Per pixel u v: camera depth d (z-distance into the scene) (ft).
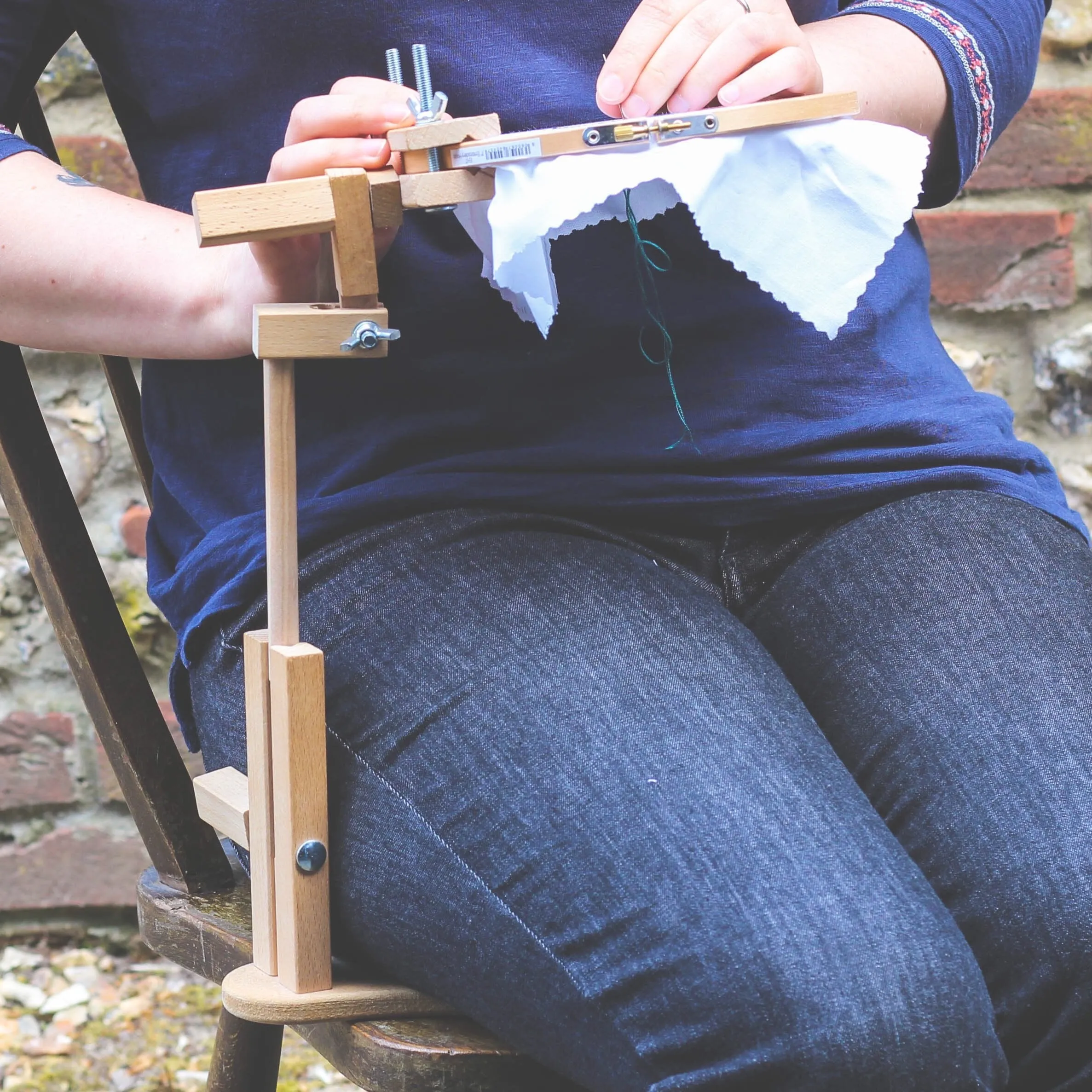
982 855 5.43
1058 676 5.79
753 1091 4.48
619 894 4.71
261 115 6.02
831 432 6.32
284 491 4.99
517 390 6.05
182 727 6.60
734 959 4.50
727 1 5.22
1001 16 7.03
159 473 6.66
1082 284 11.62
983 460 6.68
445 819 5.06
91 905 12.04
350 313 4.75
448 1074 5.04
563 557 5.70
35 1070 10.36
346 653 5.47
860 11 7.06
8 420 6.44
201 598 6.21
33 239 5.74
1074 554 6.39
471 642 5.35
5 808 11.90
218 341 5.57
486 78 5.92
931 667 5.90
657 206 5.26
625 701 5.14
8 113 6.46
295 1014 5.14
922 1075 4.42
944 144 6.92
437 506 5.85
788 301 4.99
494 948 4.92
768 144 4.90
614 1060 4.71
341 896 5.36
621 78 5.12
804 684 6.23
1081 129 11.38
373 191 4.67
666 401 6.17
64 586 6.46
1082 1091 5.28
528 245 5.03
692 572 6.25
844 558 6.29
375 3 5.80
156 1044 10.73
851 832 4.91
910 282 6.99
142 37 6.05
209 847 6.55
